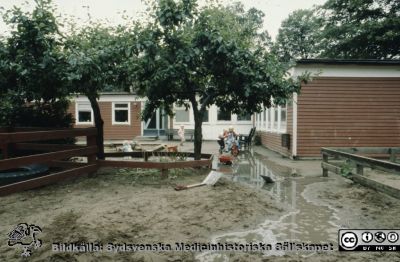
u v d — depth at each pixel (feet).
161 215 18.81
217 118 86.74
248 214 19.48
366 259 13.94
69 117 36.14
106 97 89.66
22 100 31.96
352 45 98.43
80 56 25.95
